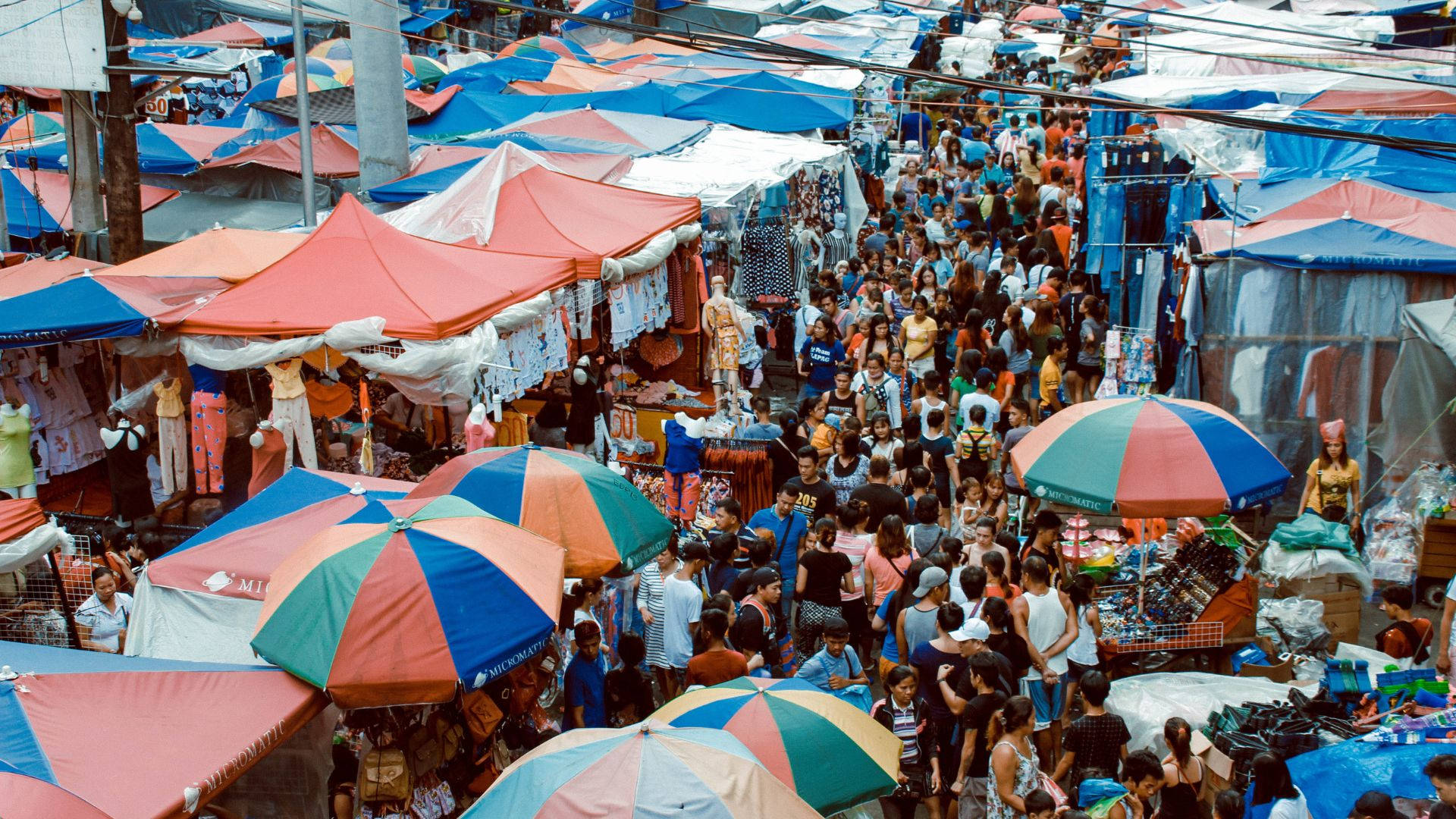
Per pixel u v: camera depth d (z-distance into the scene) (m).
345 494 7.79
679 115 20.73
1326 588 9.34
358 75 14.97
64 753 5.00
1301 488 12.07
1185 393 12.77
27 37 11.98
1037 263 17.00
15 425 10.70
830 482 11.03
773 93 19.31
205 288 10.59
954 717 7.27
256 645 6.00
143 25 24.19
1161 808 6.62
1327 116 15.65
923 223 20.39
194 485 10.75
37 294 9.93
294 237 12.12
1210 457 8.12
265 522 7.52
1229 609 8.80
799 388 16.62
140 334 9.68
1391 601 8.53
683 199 14.20
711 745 5.13
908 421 11.38
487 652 5.98
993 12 36.16
